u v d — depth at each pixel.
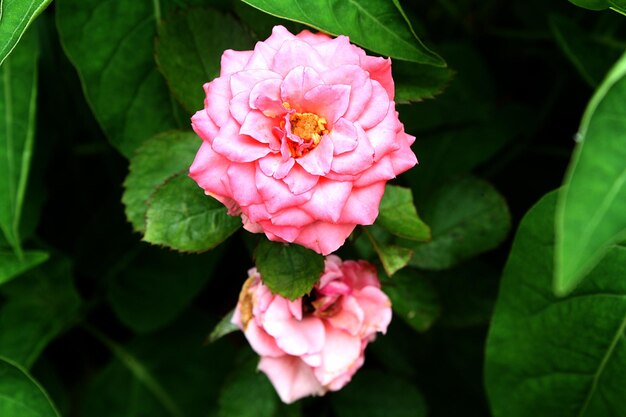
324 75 0.38
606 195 0.33
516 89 0.52
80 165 0.51
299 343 0.41
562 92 0.50
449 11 0.50
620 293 0.42
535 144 0.51
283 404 0.45
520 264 0.42
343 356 0.42
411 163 0.39
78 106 0.50
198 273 0.49
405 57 0.40
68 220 0.52
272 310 0.41
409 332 0.49
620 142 0.34
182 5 0.45
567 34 0.46
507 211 0.45
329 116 0.39
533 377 0.44
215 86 0.39
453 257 0.45
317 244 0.38
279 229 0.38
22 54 0.45
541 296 0.42
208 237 0.40
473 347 0.50
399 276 0.45
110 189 0.52
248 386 0.45
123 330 0.53
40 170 0.49
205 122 0.38
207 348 0.51
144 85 0.45
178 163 0.42
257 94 0.38
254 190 0.38
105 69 0.45
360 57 0.39
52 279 0.50
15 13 0.39
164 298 0.50
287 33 0.39
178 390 0.50
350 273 0.42
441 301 0.47
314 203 0.38
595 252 0.33
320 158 0.38
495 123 0.49
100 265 0.50
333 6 0.40
